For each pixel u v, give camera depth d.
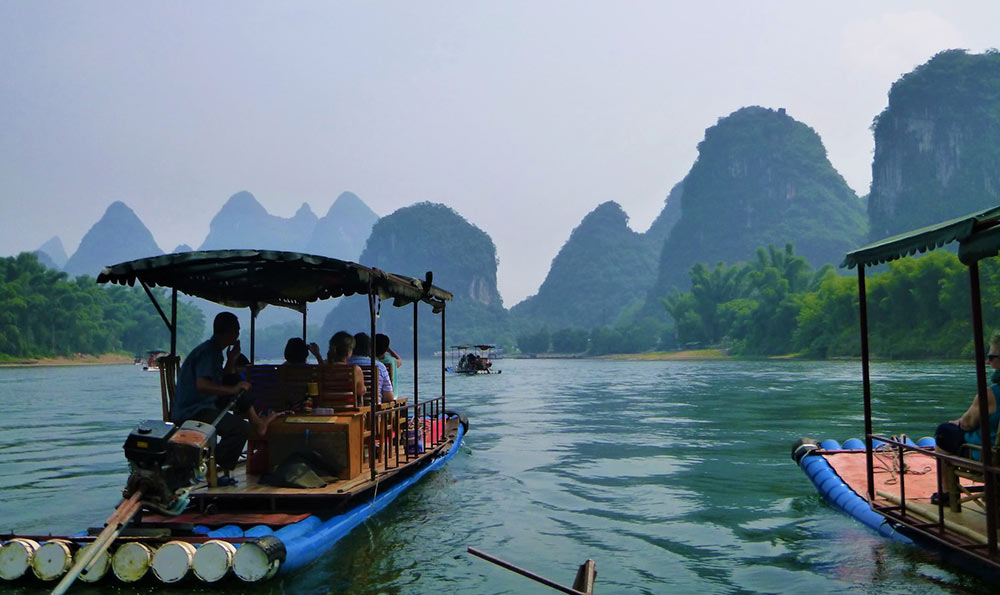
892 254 5.94
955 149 192.62
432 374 63.81
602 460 11.93
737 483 9.77
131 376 65.12
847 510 7.43
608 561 6.26
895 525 6.46
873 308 87.44
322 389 7.25
